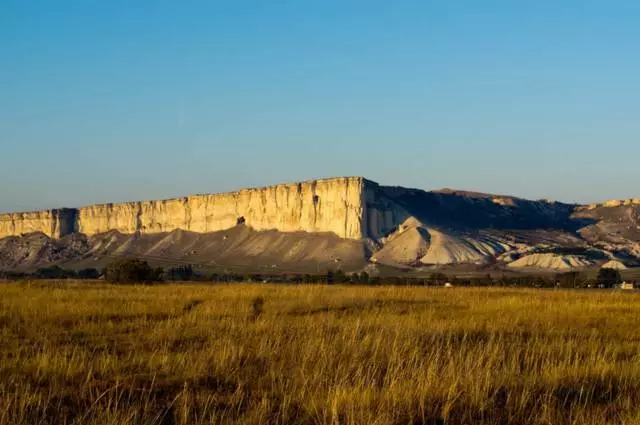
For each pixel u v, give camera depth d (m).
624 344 18.98
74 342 17.80
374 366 13.89
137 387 12.63
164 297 33.75
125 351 16.48
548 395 12.40
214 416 10.69
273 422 10.78
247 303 29.55
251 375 13.71
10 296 33.28
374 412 11.09
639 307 31.61
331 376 13.12
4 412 10.50
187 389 12.51
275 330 18.88
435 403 11.76
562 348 16.91
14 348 16.25
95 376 13.49
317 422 10.72
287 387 12.56
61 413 10.96
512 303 31.27
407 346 16.19
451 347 16.48
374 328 19.97
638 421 10.77
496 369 14.11
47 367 13.73
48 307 26.27
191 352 15.71
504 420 11.19
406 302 33.88
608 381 13.84
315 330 19.11
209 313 24.69
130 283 66.75
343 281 119.19
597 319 25.98
